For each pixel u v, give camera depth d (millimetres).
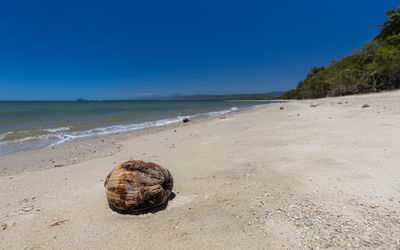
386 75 25250
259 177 3322
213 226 2197
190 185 3307
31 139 8992
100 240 2098
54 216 2625
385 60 25328
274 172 3439
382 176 2795
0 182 4164
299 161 3768
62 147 7453
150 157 5348
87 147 7332
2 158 6160
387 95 15734
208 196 2881
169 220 2379
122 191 2539
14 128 11781
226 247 1866
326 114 9375
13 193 3523
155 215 2506
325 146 4418
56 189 3574
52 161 5789
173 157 5141
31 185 3879
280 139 5590
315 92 45000
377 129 5203
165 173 2828
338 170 3164
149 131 10438
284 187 2891
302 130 6414
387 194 2377
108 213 2617
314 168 3365
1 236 2266
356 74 29406
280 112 13734
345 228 1912
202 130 9102
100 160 5535
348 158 3566
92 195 3195
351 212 2143
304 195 2609
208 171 3848
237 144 5641
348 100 15125
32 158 6125
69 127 12172
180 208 2633
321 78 42750
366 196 2396
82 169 4738
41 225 2439
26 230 2355
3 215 2725
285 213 2281
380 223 1919
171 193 3078
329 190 2641
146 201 2514
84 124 13586
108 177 2781
